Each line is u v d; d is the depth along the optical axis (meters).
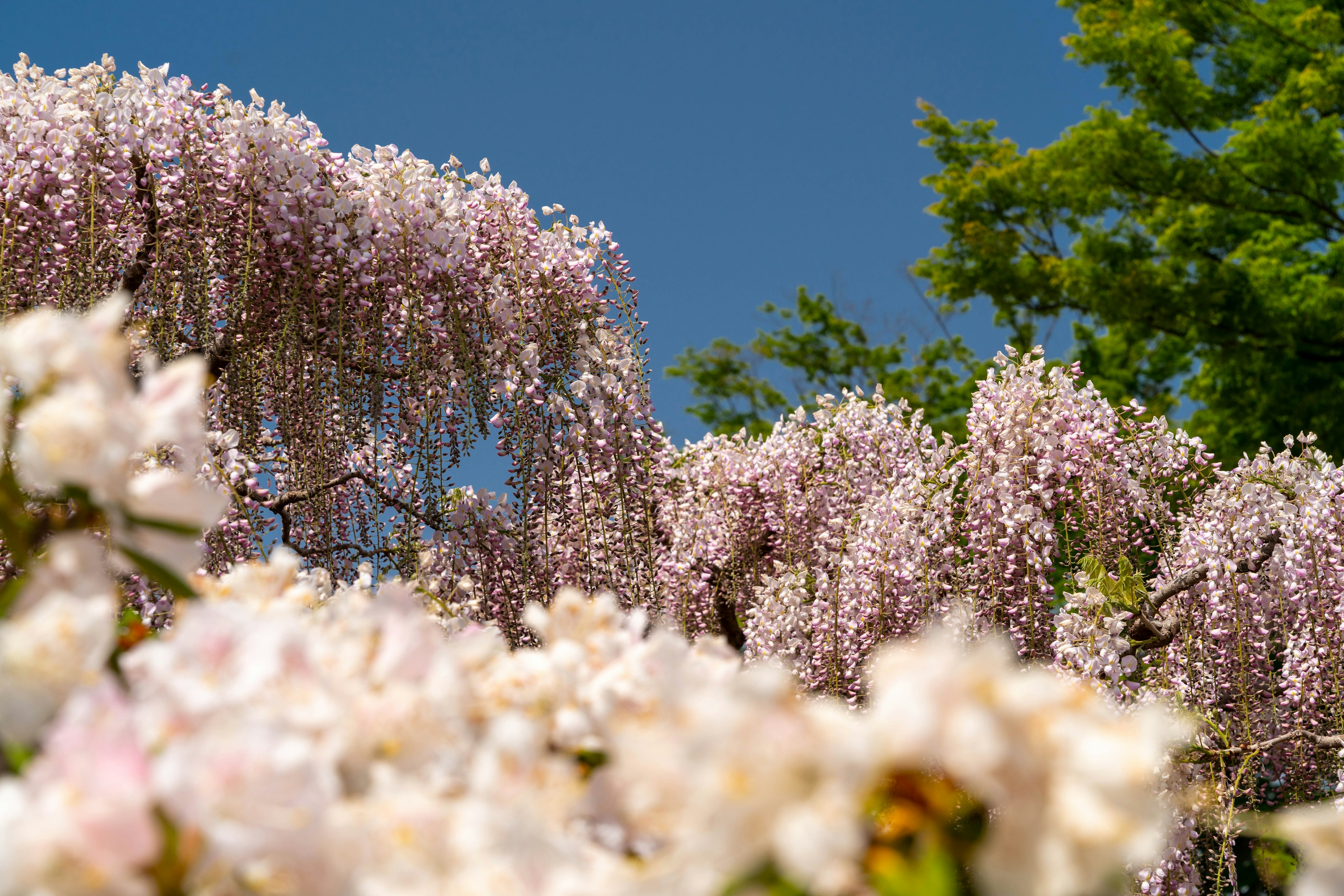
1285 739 4.68
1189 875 4.44
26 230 4.19
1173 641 5.63
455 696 0.85
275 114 4.64
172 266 4.41
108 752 0.62
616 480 5.07
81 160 4.33
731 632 6.76
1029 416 5.65
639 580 4.95
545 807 0.77
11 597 0.86
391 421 4.82
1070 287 12.47
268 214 4.61
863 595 5.49
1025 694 0.60
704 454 6.90
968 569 5.56
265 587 1.18
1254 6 12.23
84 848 0.59
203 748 0.66
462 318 4.97
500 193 5.16
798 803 0.60
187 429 0.87
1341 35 11.66
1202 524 5.83
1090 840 0.55
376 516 4.59
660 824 0.69
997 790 0.59
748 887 0.60
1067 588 5.04
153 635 1.35
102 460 0.83
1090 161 12.05
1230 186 11.69
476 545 5.10
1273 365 11.43
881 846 0.67
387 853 0.69
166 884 0.62
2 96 4.29
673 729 0.67
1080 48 12.30
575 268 5.17
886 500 5.74
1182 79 12.05
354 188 4.85
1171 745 4.18
